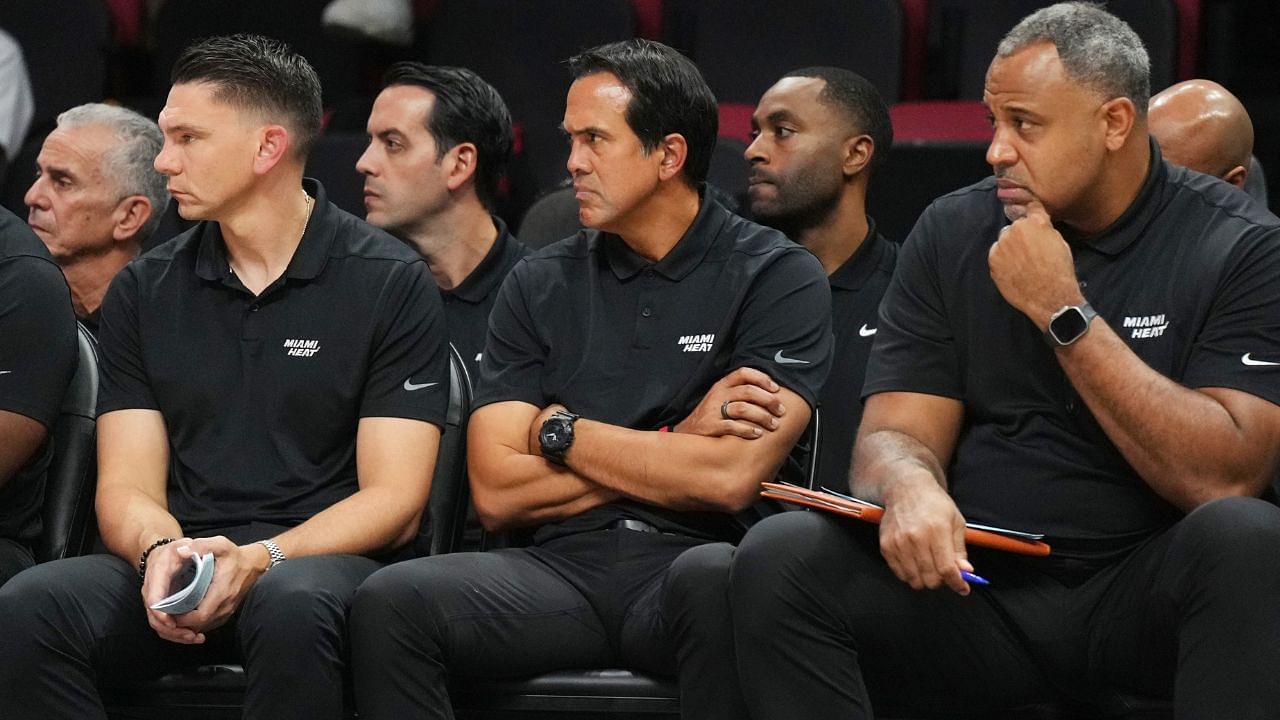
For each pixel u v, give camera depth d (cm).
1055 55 784
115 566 854
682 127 918
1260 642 681
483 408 917
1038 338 817
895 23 1633
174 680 855
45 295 921
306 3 1792
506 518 902
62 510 952
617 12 1703
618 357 912
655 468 858
